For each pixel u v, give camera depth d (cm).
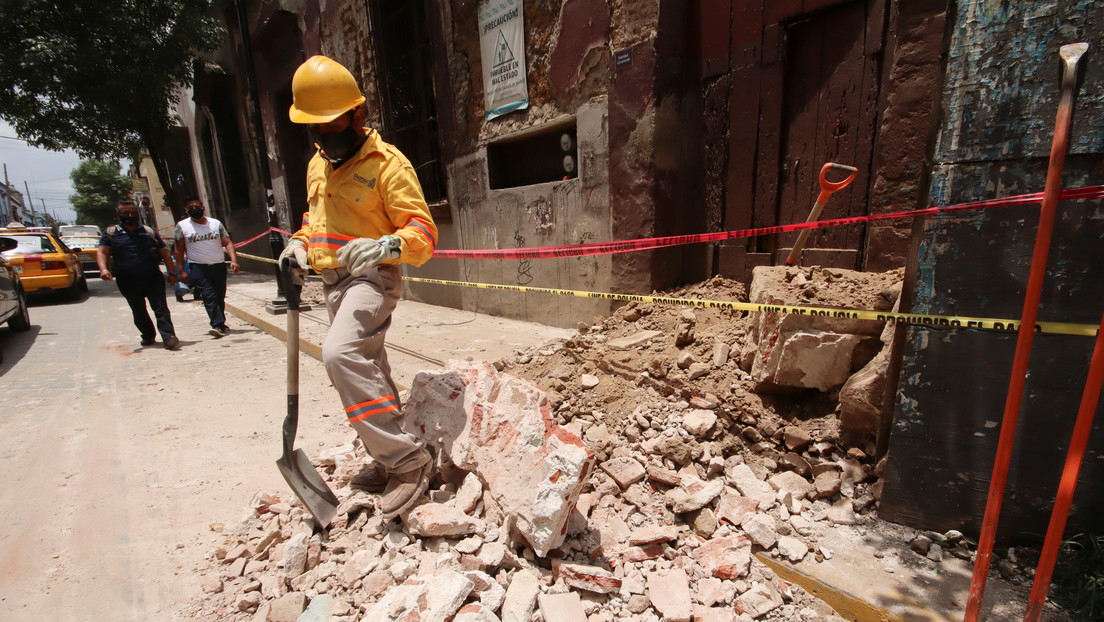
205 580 221
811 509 239
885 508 229
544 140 624
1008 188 187
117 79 1261
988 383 200
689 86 479
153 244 650
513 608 184
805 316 267
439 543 213
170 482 316
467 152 691
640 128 468
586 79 514
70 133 1380
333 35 915
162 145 1502
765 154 440
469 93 674
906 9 325
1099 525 193
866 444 255
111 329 830
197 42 1313
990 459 204
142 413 437
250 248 1603
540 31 557
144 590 222
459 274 752
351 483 257
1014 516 205
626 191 488
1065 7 170
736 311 397
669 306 450
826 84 399
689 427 276
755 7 428
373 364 224
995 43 183
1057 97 175
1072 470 145
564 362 384
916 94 330
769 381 282
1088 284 179
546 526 198
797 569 205
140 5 1254
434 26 694
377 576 197
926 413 214
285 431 238
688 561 211
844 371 270
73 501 296
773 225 445
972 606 167
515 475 216
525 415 227
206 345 679
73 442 381
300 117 212
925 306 209
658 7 444
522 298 645
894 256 354
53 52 1155
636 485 254
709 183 487
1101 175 173
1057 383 190
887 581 196
